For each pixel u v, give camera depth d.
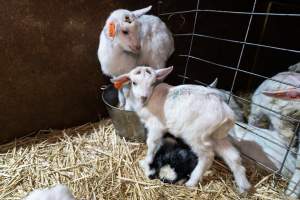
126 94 0.84
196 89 0.74
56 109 1.00
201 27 1.15
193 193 0.75
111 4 0.94
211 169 0.84
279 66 1.38
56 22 0.87
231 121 0.72
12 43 0.84
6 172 0.81
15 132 0.96
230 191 0.76
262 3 1.24
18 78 0.89
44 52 0.89
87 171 0.82
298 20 1.29
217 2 1.13
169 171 0.79
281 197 0.75
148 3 1.00
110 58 0.82
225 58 1.29
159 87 0.77
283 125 0.84
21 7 0.81
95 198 0.73
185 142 0.78
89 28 0.94
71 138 0.97
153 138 0.79
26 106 0.94
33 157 0.87
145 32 0.83
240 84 1.40
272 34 1.31
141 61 0.87
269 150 0.84
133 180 0.79
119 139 0.94
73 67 0.97
